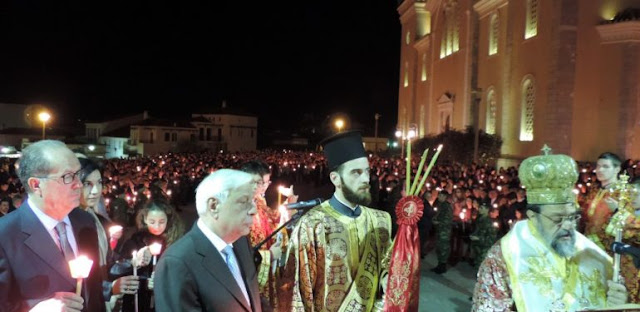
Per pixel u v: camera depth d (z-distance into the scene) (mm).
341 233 3938
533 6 29094
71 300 2936
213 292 2826
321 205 4125
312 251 3863
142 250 4367
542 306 3123
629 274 3982
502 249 3320
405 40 53375
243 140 77938
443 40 42781
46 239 3156
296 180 33562
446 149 33312
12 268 3029
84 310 3371
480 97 34844
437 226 11133
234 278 2961
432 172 21625
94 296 3498
